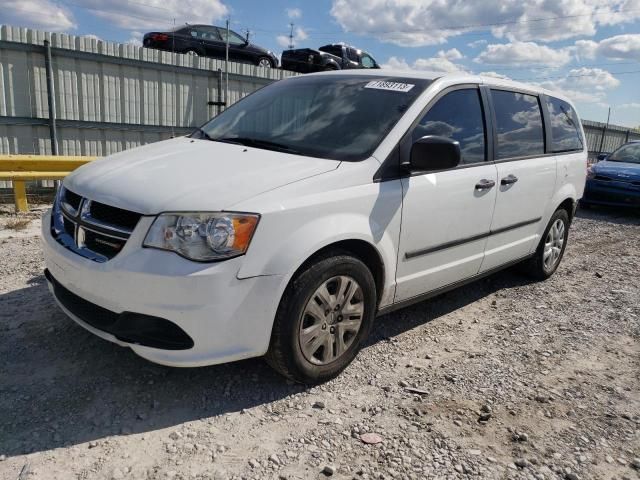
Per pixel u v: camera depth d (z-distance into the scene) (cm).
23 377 305
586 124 2172
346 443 270
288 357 297
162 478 238
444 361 365
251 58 1781
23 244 567
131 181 296
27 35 907
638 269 644
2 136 914
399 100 369
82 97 988
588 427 299
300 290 290
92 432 264
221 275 264
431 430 285
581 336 425
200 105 1161
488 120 425
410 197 345
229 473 244
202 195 274
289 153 340
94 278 277
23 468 236
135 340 272
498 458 266
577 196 562
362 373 340
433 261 380
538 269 545
